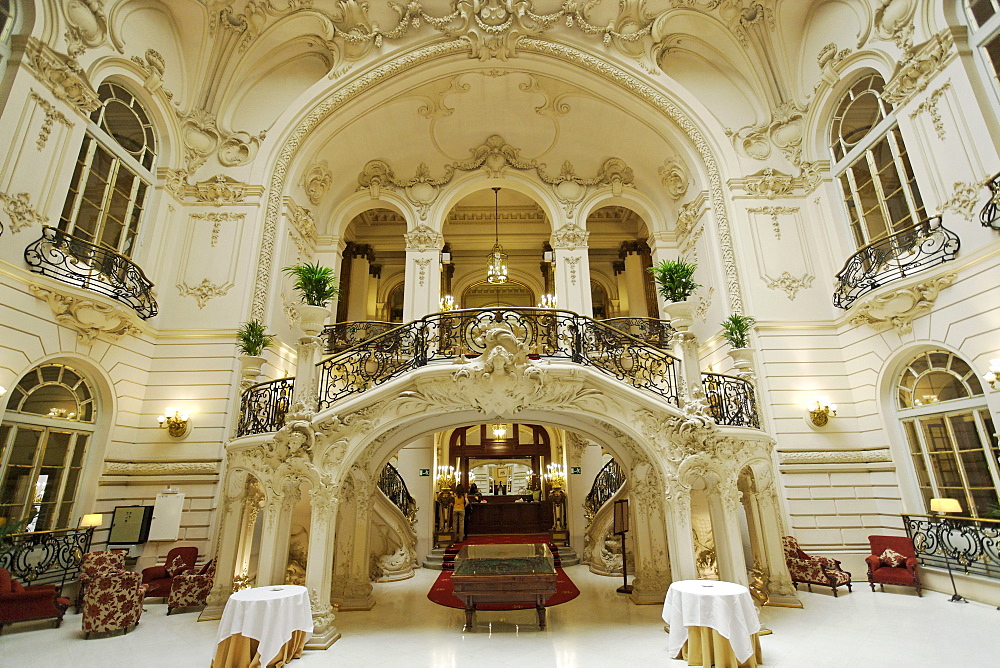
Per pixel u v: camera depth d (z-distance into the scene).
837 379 8.63
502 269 13.01
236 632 4.41
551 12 10.75
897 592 6.98
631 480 7.53
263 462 5.92
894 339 7.82
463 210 15.33
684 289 6.45
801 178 9.86
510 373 5.80
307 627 4.84
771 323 8.91
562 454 13.17
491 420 7.54
